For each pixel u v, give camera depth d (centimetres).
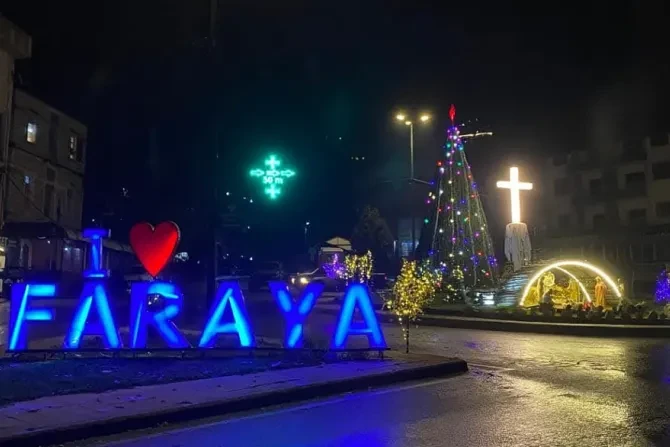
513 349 1472
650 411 839
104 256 4544
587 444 679
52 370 1028
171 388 903
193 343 1368
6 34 2130
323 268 3938
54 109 3725
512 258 2534
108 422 725
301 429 746
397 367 1087
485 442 686
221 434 725
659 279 2456
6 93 2252
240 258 6309
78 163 4062
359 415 816
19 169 3322
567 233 6241
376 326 1191
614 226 5919
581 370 1183
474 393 960
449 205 2705
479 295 2320
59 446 678
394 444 681
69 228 3550
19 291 1144
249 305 2858
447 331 1848
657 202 5684
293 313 1208
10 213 3219
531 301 2228
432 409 849
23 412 760
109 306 1164
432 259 2681
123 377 977
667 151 5659
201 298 2811
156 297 1245
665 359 1319
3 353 1200
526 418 796
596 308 1947
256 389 898
